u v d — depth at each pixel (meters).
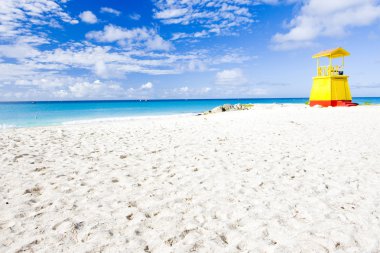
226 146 8.43
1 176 5.38
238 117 17.64
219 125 13.70
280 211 3.95
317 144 8.52
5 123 22.58
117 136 10.60
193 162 6.55
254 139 9.56
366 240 3.16
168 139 9.79
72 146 8.56
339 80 23.55
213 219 3.71
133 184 5.02
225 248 3.03
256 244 3.11
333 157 6.93
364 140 8.95
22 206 4.02
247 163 6.46
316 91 24.69
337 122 13.27
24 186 4.85
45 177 5.37
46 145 8.68
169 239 3.21
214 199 4.38
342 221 3.63
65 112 41.38
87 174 5.60
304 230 3.40
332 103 23.34
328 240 3.16
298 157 6.99
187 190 4.76
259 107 28.89
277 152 7.56
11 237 3.20
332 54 23.19
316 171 5.83
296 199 4.38
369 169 5.92
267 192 4.68
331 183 5.10
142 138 10.06
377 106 22.47
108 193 4.59
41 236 3.23
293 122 13.75
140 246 3.06
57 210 3.93
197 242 3.14
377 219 3.68
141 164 6.39
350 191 4.71
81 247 3.02
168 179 5.32
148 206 4.11
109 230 3.39
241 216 3.80
